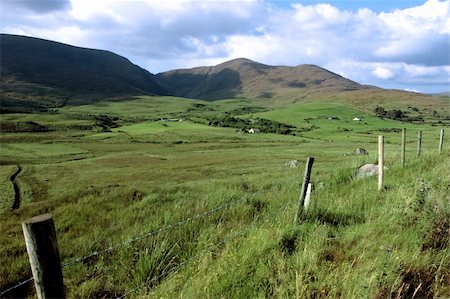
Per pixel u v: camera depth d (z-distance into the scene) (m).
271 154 99.25
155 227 8.22
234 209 9.00
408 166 14.41
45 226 3.15
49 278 3.20
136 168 75.00
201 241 6.68
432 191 7.79
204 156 98.25
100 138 148.25
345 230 6.82
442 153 17.83
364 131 193.38
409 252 5.51
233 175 57.00
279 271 4.98
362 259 5.41
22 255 8.26
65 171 71.81
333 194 9.95
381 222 6.89
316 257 5.42
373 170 13.91
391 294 4.47
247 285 4.86
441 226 6.07
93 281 6.03
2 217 14.09
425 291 4.73
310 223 7.16
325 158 75.94
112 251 7.17
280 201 10.10
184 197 12.64
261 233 6.34
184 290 4.80
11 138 136.75
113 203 13.07
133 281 5.89
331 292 4.56
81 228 10.11
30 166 80.56
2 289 6.33
